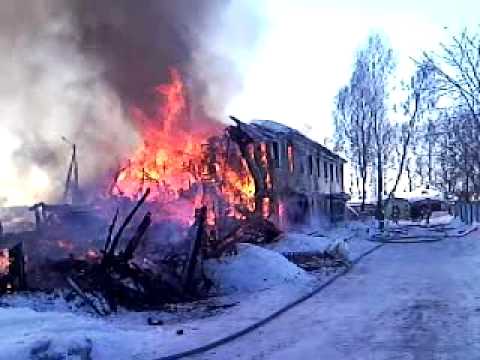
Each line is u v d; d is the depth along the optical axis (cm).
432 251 2819
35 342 814
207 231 1825
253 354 905
